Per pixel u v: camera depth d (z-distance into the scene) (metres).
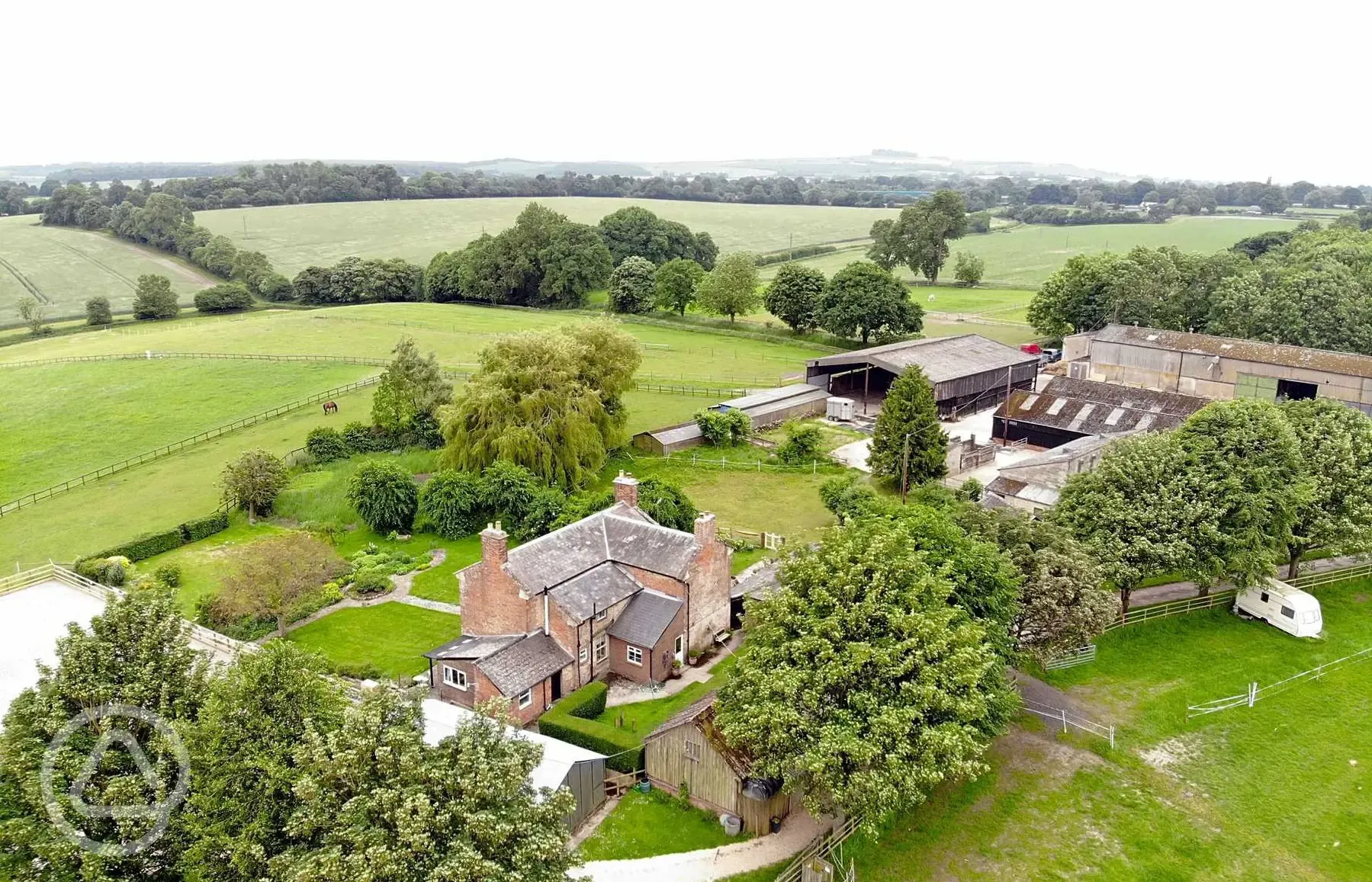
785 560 47.03
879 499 68.56
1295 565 64.19
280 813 30.48
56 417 111.38
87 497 87.56
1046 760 44.94
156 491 88.12
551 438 82.38
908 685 36.62
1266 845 39.34
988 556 45.34
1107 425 91.69
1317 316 108.19
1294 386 99.25
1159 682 51.88
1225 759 45.16
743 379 126.06
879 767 35.34
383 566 70.12
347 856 26.89
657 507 70.44
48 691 33.44
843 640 38.75
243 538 77.88
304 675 34.16
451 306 186.75
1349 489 60.62
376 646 57.66
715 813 41.28
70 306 188.50
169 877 30.81
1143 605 60.06
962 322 161.25
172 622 36.78
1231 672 52.78
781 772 37.59
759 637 41.50
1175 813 41.25
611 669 54.12
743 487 87.19
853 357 110.94
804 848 39.09
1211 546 55.16
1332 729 47.41
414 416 97.75
